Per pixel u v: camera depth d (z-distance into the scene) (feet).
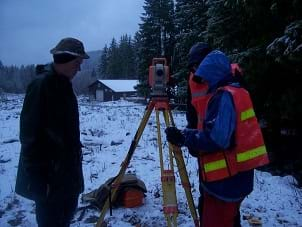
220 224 10.62
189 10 69.62
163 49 111.55
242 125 9.89
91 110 78.79
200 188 11.52
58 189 10.66
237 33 31.14
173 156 13.41
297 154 28.63
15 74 361.30
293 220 16.14
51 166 10.50
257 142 10.00
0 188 20.75
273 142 30.63
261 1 26.11
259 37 29.01
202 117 10.66
